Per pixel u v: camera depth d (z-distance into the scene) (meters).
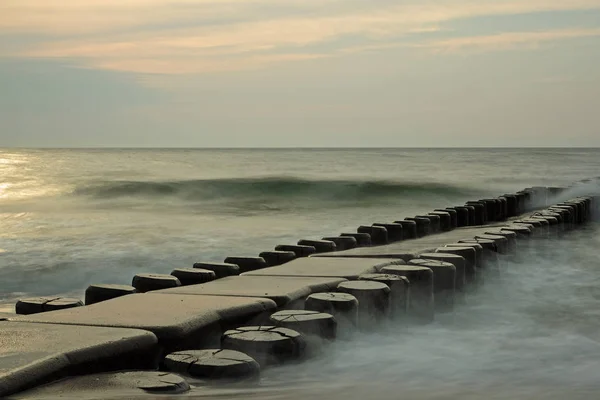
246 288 5.88
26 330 4.19
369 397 3.96
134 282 6.68
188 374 3.94
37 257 12.77
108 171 48.09
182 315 4.63
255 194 30.73
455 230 14.04
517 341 5.79
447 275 7.00
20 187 31.44
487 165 67.19
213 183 31.83
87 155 108.38
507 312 7.20
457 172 51.59
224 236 16.38
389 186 33.03
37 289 10.02
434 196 31.41
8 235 16.41
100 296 6.03
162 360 4.28
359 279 6.39
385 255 8.52
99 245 14.57
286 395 3.85
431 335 6.01
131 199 28.28
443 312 6.99
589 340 5.86
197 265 7.50
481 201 17.47
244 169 53.59
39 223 19.55
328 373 4.58
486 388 4.28
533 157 97.62
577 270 10.19
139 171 48.12
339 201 29.00
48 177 39.69
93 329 4.22
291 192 31.33
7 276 10.89
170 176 40.75
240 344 4.33
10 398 3.30
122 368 3.95
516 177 44.91
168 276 6.73
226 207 26.16
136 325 4.35
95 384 3.60
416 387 4.27
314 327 4.73
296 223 19.92
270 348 4.32
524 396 4.09
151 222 20.05
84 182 33.44
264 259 8.55
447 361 5.02
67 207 25.41
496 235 10.08
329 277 6.59
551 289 8.68
